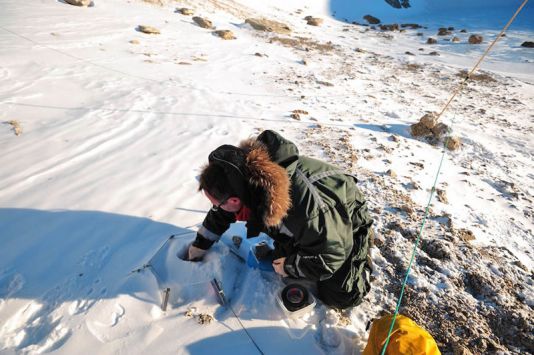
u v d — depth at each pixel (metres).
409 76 11.93
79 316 1.79
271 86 7.89
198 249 2.08
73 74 5.89
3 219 2.40
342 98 7.77
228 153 1.59
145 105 4.98
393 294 2.29
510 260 2.82
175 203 2.85
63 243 2.27
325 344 1.89
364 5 39.19
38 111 4.22
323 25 25.39
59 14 10.38
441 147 5.52
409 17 38.59
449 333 2.06
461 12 40.00
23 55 6.29
